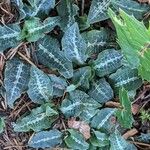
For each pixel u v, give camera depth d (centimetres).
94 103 33
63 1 33
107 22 34
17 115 33
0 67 33
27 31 32
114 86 34
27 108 34
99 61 33
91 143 34
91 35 33
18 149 34
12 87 32
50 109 32
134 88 34
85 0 34
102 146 34
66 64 32
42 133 33
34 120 33
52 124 34
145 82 34
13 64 33
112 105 34
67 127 34
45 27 32
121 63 33
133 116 34
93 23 34
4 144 34
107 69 33
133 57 22
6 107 33
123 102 32
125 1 33
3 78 33
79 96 33
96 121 34
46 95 33
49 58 33
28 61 33
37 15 33
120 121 33
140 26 19
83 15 34
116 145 33
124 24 20
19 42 32
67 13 33
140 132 35
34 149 34
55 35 34
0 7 33
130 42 21
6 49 33
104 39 33
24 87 32
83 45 32
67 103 33
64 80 33
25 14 32
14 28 32
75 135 33
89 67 33
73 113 33
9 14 33
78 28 32
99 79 34
